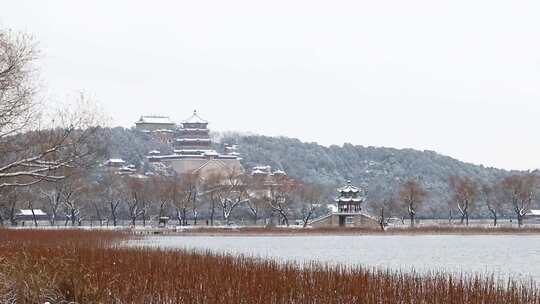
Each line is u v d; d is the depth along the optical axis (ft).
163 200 598.34
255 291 97.76
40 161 204.95
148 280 104.73
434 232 529.04
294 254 280.51
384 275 134.62
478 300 100.83
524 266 233.55
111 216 655.76
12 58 192.24
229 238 438.40
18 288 89.15
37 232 296.51
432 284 121.19
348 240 427.33
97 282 95.61
